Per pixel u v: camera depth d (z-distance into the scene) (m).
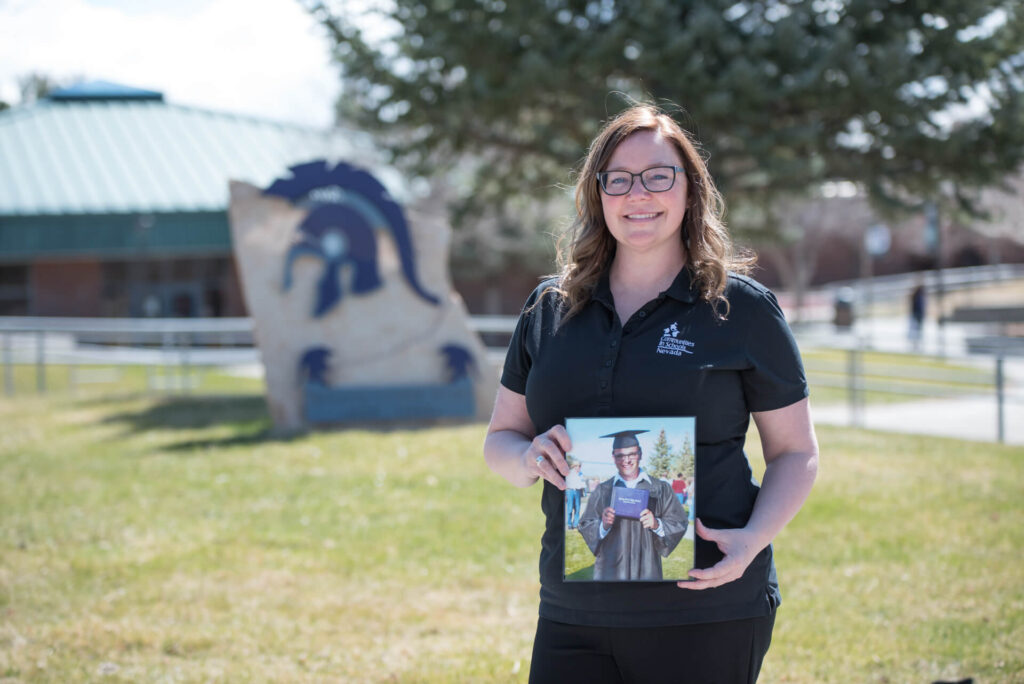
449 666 4.35
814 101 14.16
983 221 16.39
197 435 10.25
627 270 2.38
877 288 36.38
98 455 9.11
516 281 33.59
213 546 6.18
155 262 30.50
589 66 14.37
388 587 5.48
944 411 13.09
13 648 4.50
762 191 16.22
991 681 4.09
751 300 2.26
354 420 10.79
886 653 4.44
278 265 10.98
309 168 11.07
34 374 17.89
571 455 2.16
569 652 2.29
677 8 14.05
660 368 2.22
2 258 28.48
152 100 33.41
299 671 4.31
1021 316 25.50
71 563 5.79
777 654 4.46
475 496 7.47
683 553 2.13
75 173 29.58
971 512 6.86
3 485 7.82
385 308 11.20
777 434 2.29
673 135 2.35
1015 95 14.02
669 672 2.22
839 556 5.89
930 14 14.52
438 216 27.81
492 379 11.48
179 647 4.56
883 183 15.77
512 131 17.17
